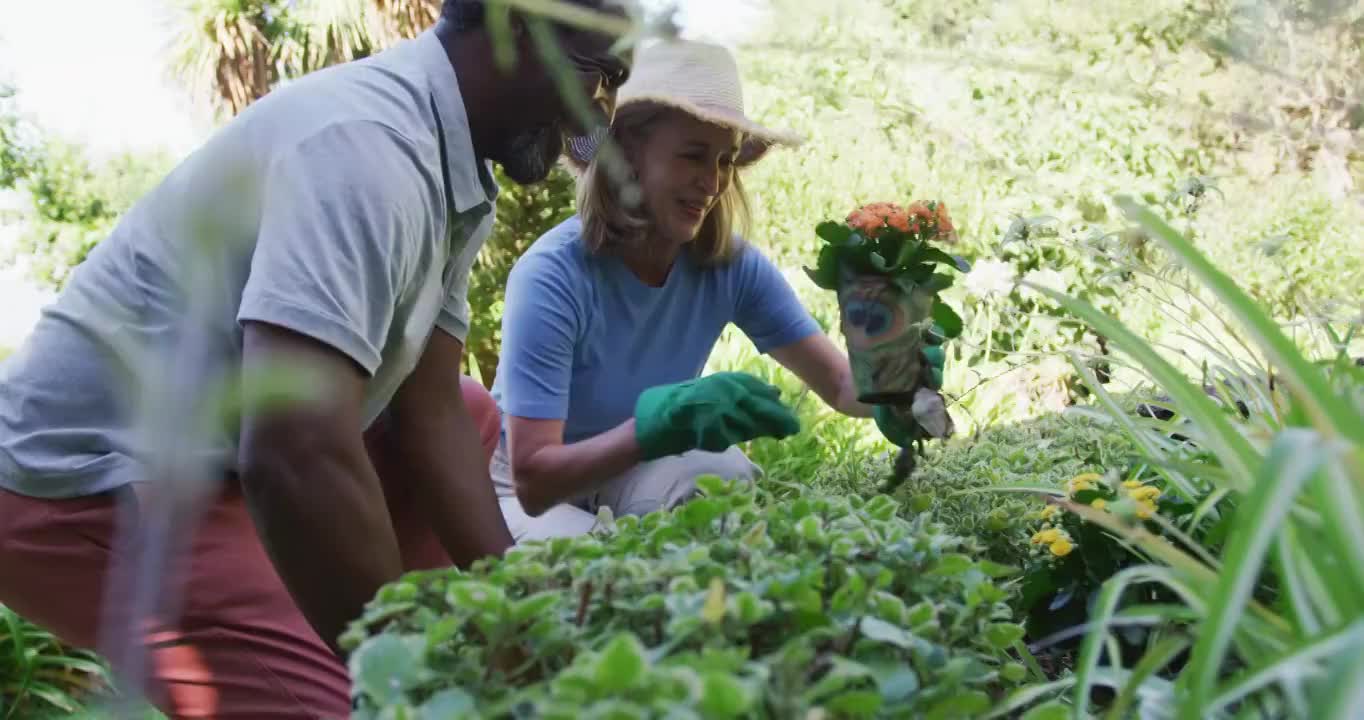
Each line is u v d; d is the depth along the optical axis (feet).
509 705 2.01
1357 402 2.81
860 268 4.82
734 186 6.94
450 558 5.84
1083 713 2.27
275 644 4.51
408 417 5.31
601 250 6.43
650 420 5.58
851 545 2.76
